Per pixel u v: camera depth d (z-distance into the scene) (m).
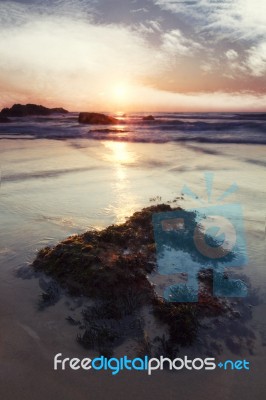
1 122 64.38
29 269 7.31
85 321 5.70
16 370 4.73
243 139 34.19
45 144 32.50
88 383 4.52
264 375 4.68
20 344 5.21
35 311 5.97
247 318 5.87
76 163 21.31
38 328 5.55
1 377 4.61
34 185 15.11
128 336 5.39
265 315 5.95
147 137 39.00
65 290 6.50
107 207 11.71
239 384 4.54
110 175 17.39
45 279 6.90
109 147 30.27
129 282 6.54
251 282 6.98
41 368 4.76
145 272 7.19
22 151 27.14
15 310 6.00
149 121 63.75
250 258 7.99
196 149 28.42
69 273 6.78
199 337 5.38
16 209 11.52
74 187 14.68
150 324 5.64
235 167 19.59
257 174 17.50
